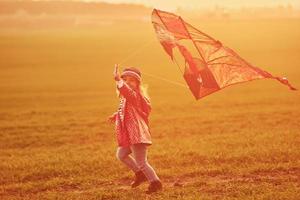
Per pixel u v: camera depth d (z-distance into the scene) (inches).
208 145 538.6
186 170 425.4
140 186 381.4
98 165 454.0
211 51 325.4
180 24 335.0
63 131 705.0
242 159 459.2
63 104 1107.3
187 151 501.4
